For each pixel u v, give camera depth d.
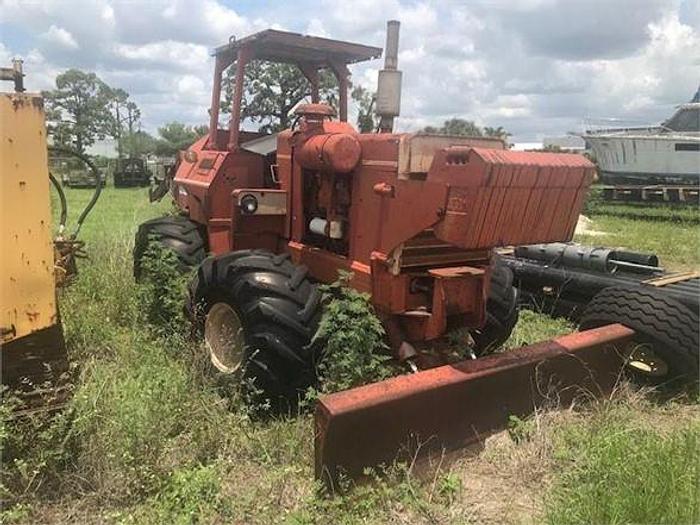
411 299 3.88
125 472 3.03
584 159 3.56
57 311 2.92
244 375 3.84
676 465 3.11
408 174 3.59
